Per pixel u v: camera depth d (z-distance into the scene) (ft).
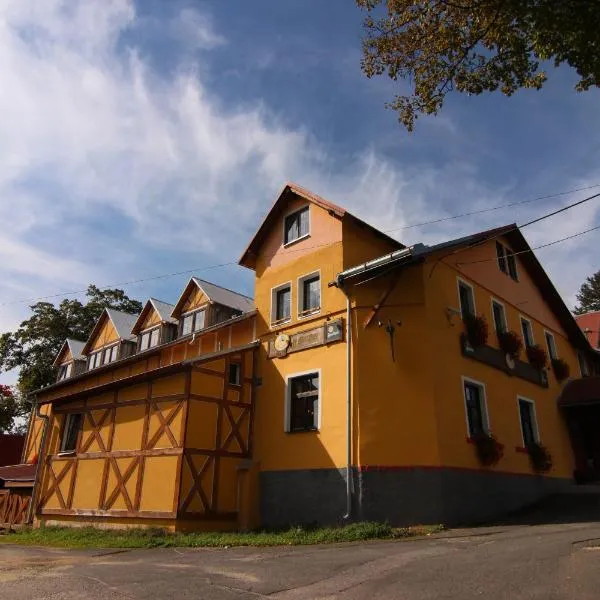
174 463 47.34
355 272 48.44
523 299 68.49
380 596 20.75
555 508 50.39
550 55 24.57
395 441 44.88
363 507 43.60
